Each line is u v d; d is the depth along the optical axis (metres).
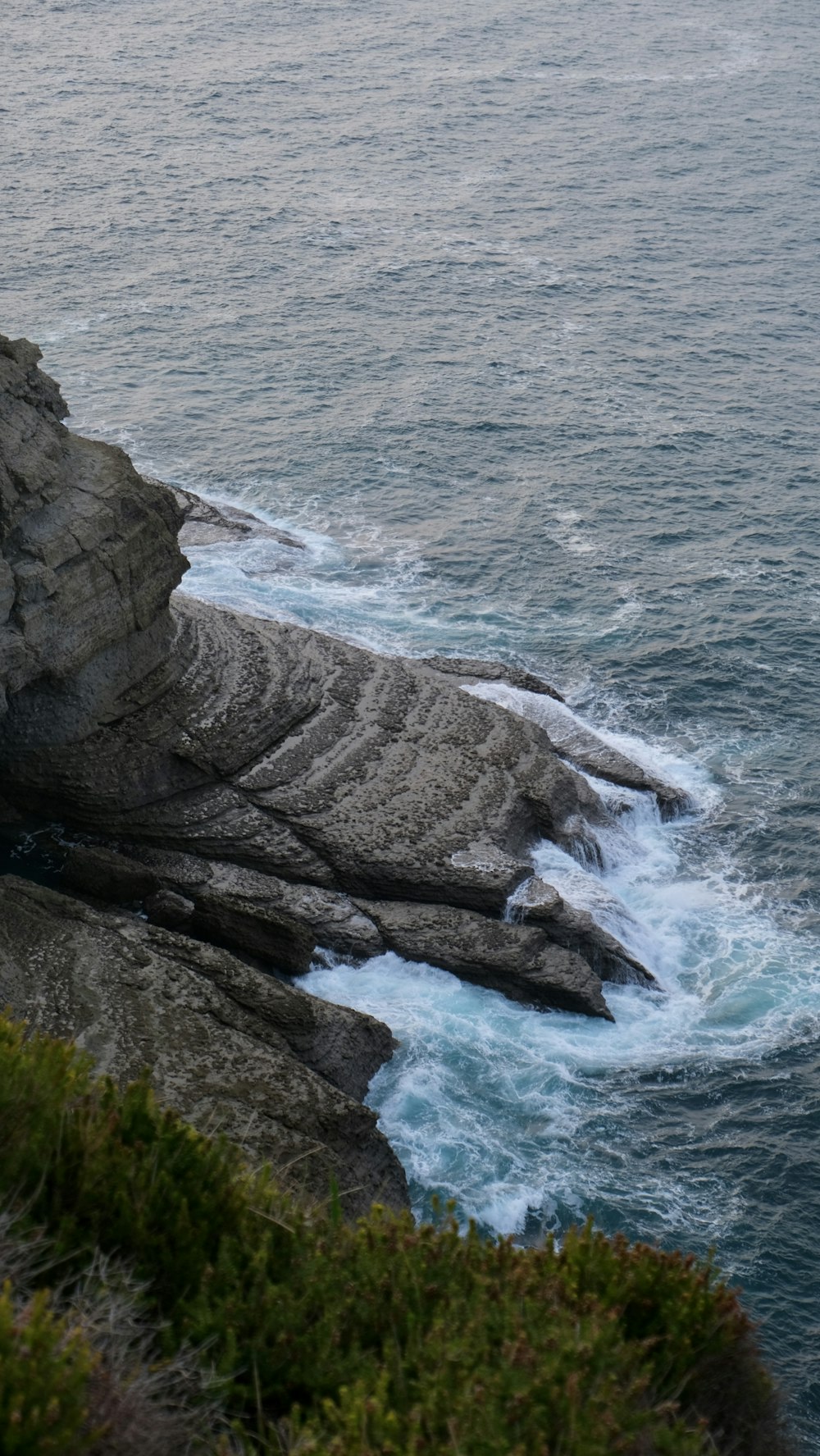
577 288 95.12
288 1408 12.30
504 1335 12.42
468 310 90.81
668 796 49.31
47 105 128.75
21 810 42.84
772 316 91.94
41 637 39.03
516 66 150.62
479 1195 34.12
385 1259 13.74
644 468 72.19
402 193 111.75
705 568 63.91
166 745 42.97
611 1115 37.00
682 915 44.94
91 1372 10.65
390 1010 39.44
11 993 33.78
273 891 41.31
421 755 46.03
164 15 162.38
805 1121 37.03
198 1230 13.60
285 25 161.50
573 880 44.25
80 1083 15.09
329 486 68.94
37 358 41.88
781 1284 32.44
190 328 85.50
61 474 40.59
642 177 117.94
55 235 98.69
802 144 128.62
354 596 60.00
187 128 124.62
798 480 71.50
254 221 103.69
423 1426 11.36
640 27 169.62
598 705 54.78
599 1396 11.56
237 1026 34.50
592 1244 14.30
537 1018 40.16
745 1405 13.34
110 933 36.41
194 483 68.19
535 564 63.56
